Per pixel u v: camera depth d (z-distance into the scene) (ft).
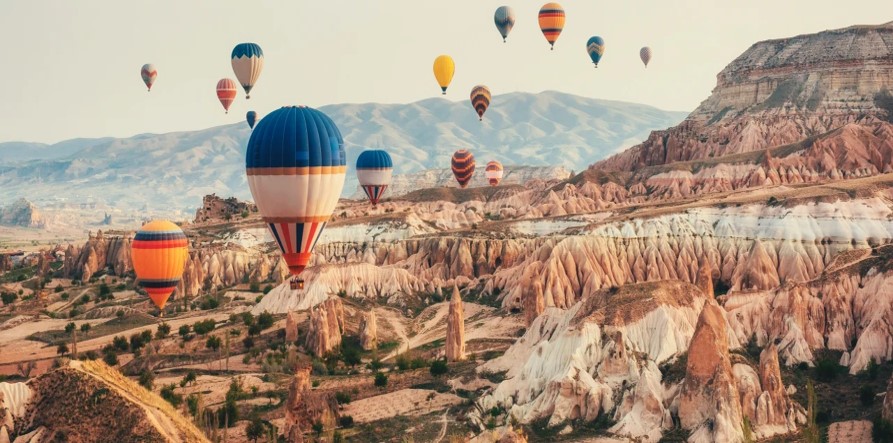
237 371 536.83
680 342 426.92
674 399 399.85
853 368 456.45
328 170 383.04
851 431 395.14
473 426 413.18
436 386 471.21
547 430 398.21
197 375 528.22
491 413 421.59
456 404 442.09
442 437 405.80
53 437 280.51
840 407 419.54
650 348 425.28
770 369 400.06
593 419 402.93
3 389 288.51
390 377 493.77
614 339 422.82
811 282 505.66
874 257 520.42
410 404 449.48
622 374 415.44
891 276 492.54
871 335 467.11
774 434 387.55
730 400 383.65
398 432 414.82
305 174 377.50
